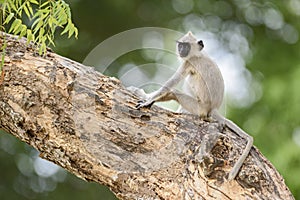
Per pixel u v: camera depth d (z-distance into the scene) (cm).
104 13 2188
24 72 907
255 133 2059
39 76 905
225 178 840
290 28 2411
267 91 2100
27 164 2242
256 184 841
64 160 891
